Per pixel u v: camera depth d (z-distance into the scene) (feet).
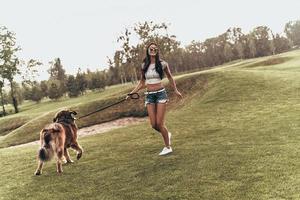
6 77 228.02
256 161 25.34
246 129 36.99
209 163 26.20
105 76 317.83
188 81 91.25
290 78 68.80
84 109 98.48
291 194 19.33
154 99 28.73
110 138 45.11
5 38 231.30
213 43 380.99
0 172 32.91
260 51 377.71
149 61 28.45
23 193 25.46
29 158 37.76
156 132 43.52
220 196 20.40
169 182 23.65
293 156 25.46
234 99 60.29
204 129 40.57
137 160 30.14
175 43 286.66
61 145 29.19
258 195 19.79
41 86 282.56
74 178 27.48
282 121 37.91
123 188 23.84
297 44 411.95
